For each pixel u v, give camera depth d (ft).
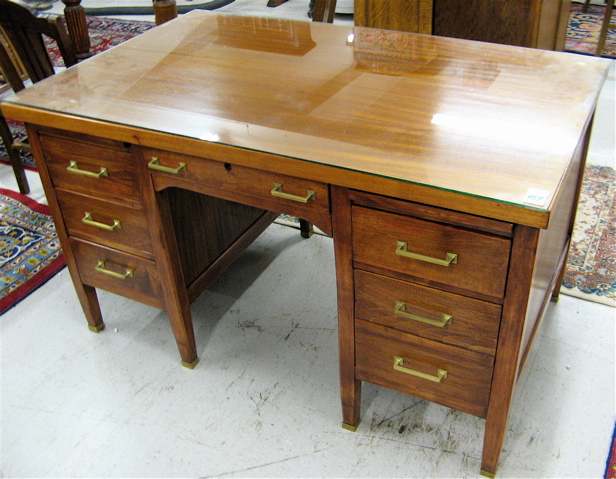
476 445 5.98
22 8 7.91
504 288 4.48
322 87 5.74
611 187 9.18
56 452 6.14
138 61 6.57
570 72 5.71
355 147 4.75
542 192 4.10
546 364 6.73
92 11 17.58
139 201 5.92
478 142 4.72
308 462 5.92
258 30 7.23
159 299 6.62
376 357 5.52
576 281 7.79
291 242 8.96
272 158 4.76
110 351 7.29
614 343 6.95
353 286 5.19
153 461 6.01
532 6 7.28
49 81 6.23
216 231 7.17
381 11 7.95
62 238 6.76
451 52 6.32
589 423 6.09
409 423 6.25
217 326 7.56
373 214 4.69
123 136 5.36
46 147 6.09
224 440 6.18
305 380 6.79
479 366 5.00
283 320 7.62
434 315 4.95
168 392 6.73
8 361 7.20
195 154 5.11
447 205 4.25
